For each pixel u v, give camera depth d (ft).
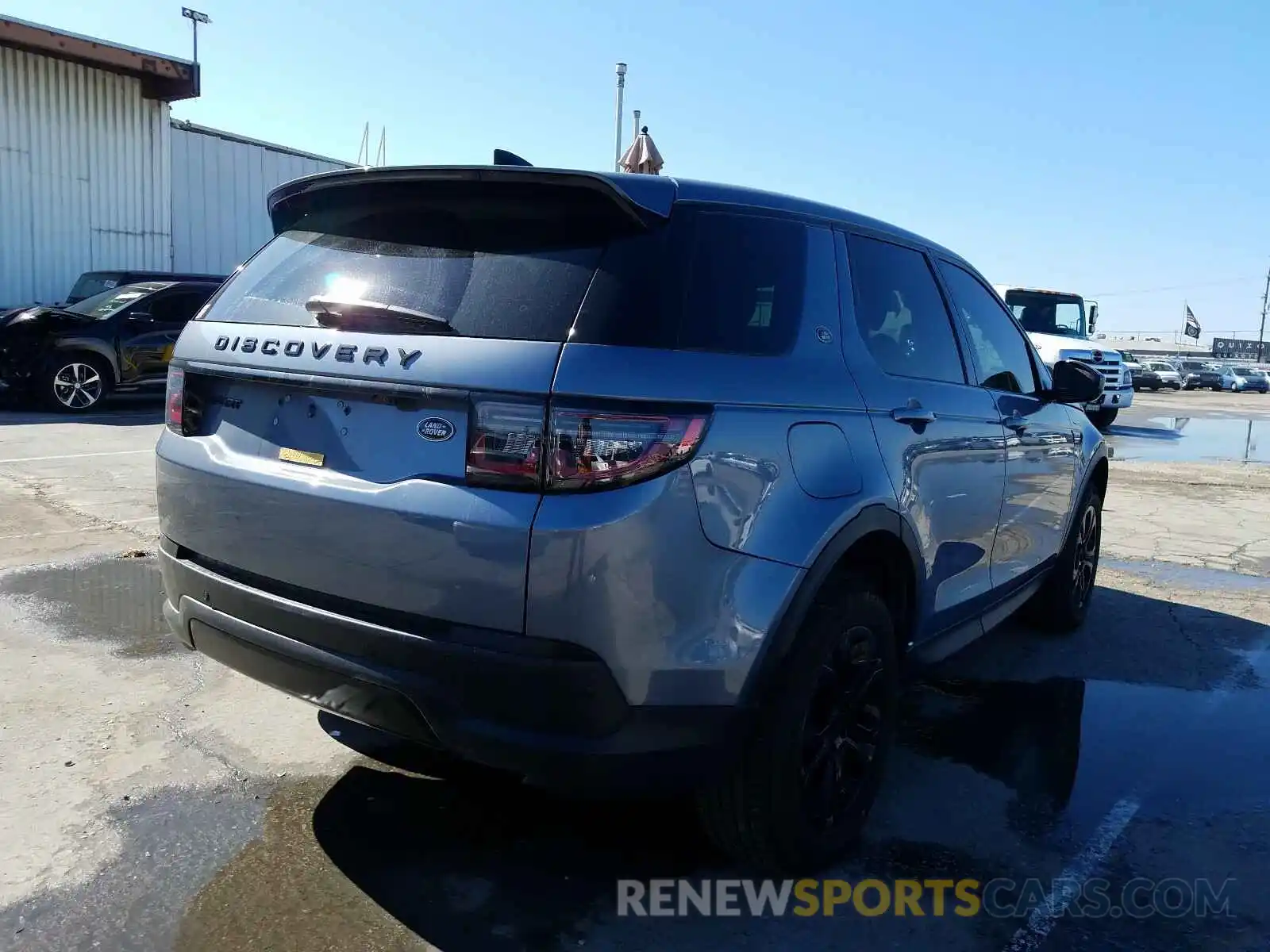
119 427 35.83
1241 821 10.31
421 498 7.36
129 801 9.89
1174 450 49.60
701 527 7.45
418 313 7.81
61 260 57.00
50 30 52.95
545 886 8.75
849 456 8.98
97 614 15.46
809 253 9.59
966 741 12.26
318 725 11.78
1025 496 13.56
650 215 7.88
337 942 7.83
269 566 8.38
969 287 13.20
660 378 7.38
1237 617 18.02
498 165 7.92
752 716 7.99
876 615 9.40
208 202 66.33
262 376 8.50
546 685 7.01
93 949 7.64
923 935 8.26
